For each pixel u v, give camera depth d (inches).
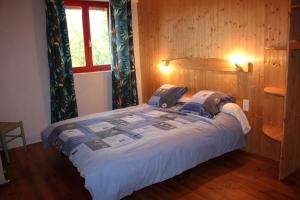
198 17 150.9
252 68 129.3
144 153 95.3
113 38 181.9
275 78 120.9
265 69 123.9
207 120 123.6
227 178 112.0
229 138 121.3
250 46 128.4
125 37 186.4
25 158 139.7
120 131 115.6
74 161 98.1
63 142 112.5
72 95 168.9
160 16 175.3
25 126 159.0
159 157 97.0
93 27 180.9
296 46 98.3
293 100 106.3
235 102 139.6
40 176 120.0
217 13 140.4
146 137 107.3
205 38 149.3
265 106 126.6
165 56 177.9
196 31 153.6
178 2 160.9
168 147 100.8
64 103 164.1
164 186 107.6
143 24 190.7
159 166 96.8
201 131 114.3
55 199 101.7
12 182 115.0
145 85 201.0
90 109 183.6
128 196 101.0
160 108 152.1
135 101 199.3
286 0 112.1
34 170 126.0
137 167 91.4
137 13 193.8
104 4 182.5
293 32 100.3
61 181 115.2
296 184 106.0
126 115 140.5
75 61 177.0
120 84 188.2
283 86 118.3
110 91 190.7
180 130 113.7
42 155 143.4
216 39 143.6
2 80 148.5
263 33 122.3
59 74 159.6
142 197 100.6
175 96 155.6
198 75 157.6
